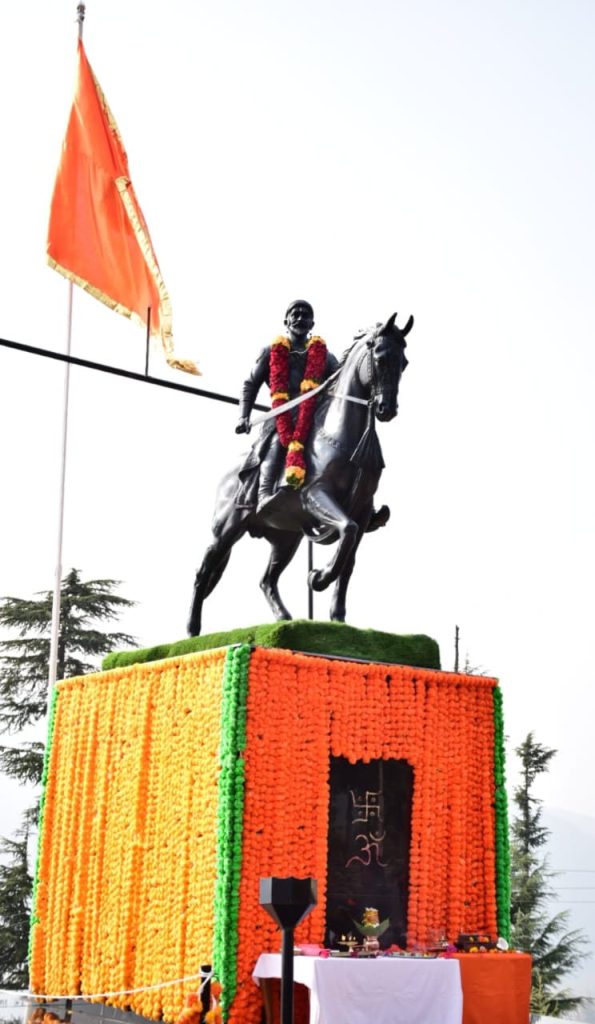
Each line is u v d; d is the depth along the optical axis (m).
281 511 11.30
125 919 10.97
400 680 10.80
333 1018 8.91
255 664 10.05
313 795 10.11
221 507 12.23
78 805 12.30
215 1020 9.38
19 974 25.70
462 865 10.86
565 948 29.09
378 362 10.53
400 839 10.62
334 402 10.98
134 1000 10.69
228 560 12.44
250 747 9.90
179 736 10.74
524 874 30.38
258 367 11.82
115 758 11.73
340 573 10.37
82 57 15.66
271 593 12.32
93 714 12.30
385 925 10.05
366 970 9.13
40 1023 10.98
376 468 10.78
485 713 11.34
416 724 10.80
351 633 10.78
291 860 9.89
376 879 10.42
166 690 11.08
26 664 28.34
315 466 10.78
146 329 14.30
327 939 10.02
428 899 10.59
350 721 10.45
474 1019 9.84
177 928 10.22
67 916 12.14
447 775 10.96
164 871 10.61
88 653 28.64
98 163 15.43
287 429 11.14
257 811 9.84
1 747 28.03
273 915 7.64
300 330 11.79
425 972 9.38
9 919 26.27
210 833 10.02
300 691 10.23
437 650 11.34
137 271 15.38
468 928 10.81
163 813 10.79
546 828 32.38
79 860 12.02
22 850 27.08
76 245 15.09
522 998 10.08
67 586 28.97
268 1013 9.41
